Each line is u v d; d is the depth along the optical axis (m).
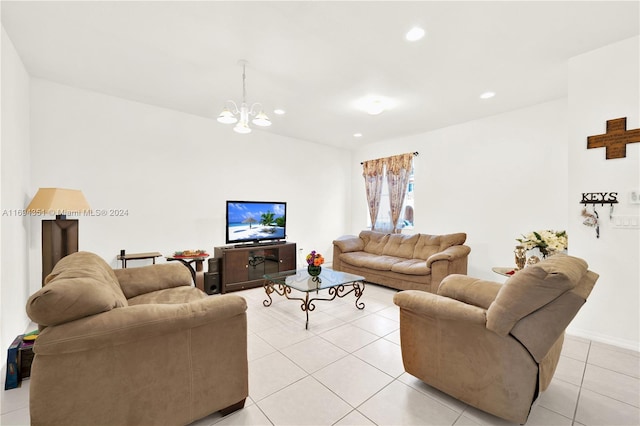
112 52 2.59
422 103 3.75
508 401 1.53
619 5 1.97
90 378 1.26
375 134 5.29
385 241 5.19
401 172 5.41
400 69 2.86
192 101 3.74
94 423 1.28
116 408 1.32
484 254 4.37
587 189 2.59
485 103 3.76
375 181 5.90
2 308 2.14
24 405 1.72
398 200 5.44
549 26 2.21
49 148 3.19
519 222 4.01
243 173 4.83
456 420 1.61
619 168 2.44
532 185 3.88
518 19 2.12
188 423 1.50
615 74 2.44
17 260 2.55
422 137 5.16
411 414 1.65
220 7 2.00
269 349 2.42
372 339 2.62
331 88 3.29
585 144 2.59
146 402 1.38
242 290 4.30
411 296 1.90
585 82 2.58
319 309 3.43
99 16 2.10
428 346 1.83
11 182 2.41
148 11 2.05
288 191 5.48
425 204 5.12
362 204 6.37
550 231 3.29
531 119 3.88
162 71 2.94
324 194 6.09
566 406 1.71
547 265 1.45
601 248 2.53
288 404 1.74
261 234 4.76
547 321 1.45
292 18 2.11
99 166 3.50
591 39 2.38
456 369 1.71
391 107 3.90
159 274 2.68
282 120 4.47
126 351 1.33
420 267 3.92
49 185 3.19
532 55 2.62
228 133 4.65
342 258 5.03
